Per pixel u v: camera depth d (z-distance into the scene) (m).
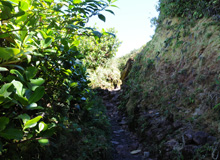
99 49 11.24
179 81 4.39
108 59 12.85
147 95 5.20
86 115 3.30
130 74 7.79
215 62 3.58
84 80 2.69
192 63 4.23
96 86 9.52
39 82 1.19
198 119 3.21
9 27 1.22
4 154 1.25
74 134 2.97
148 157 3.20
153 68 5.91
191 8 5.11
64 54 1.74
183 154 2.67
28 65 1.42
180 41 4.96
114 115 6.16
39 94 1.08
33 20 1.28
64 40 1.62
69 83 2.16
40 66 1.60
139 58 7.56
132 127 4.57
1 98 0.89
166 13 6.53
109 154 3.10
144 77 6.18
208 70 3.65
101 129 4.14
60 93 2.06
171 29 5.87
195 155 2.55
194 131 2.99
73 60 1.78
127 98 6.41
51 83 1.99
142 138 3.84
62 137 2.61
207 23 4.29
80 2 1.52
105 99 8.25
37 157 1.83
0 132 0.95
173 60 5.04
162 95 4.66
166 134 3.36
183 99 3.90
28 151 1.66
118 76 12.20
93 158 2.72
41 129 1.18
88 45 10.23
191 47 4.50
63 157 2.35
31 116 1.69
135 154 3.37
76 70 2.40
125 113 5.81
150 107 4.75
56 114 2.10
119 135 4.38
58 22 1.73
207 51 3.92
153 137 3.56
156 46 6.46
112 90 10.28
